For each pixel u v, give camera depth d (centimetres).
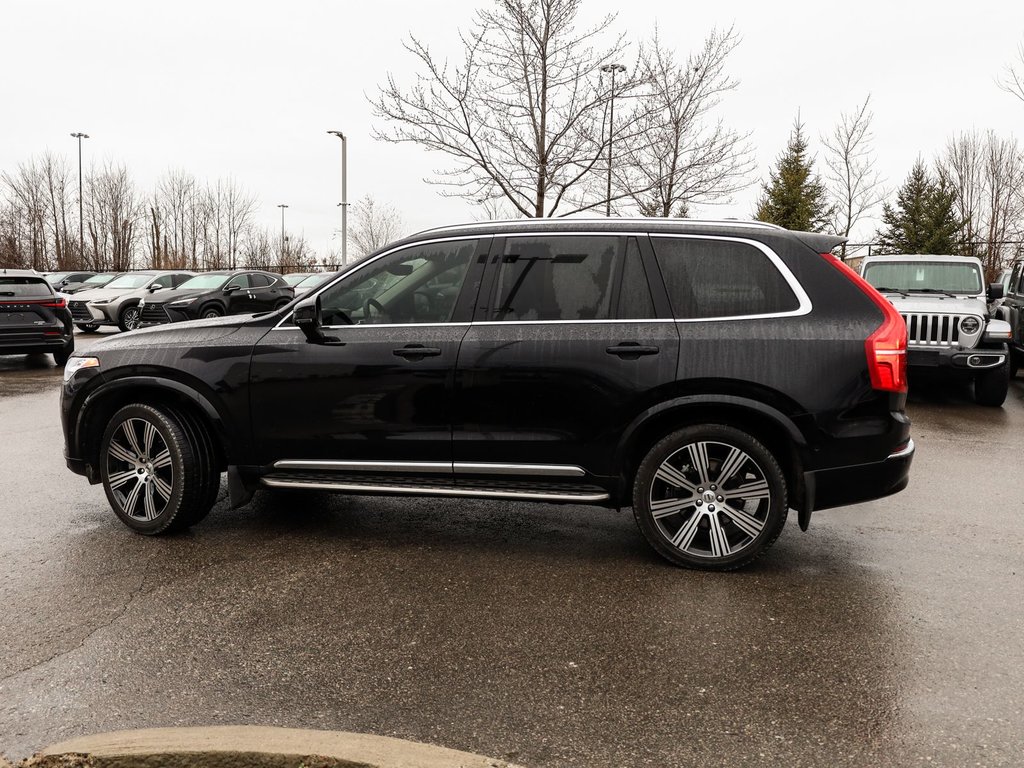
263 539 461
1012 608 366
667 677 300
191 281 1980
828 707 279
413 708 278
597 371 407
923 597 379
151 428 457
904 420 403
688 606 368
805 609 364
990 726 266
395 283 443
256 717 271
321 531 477
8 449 706
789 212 3462
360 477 443
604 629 343
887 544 459
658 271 414
